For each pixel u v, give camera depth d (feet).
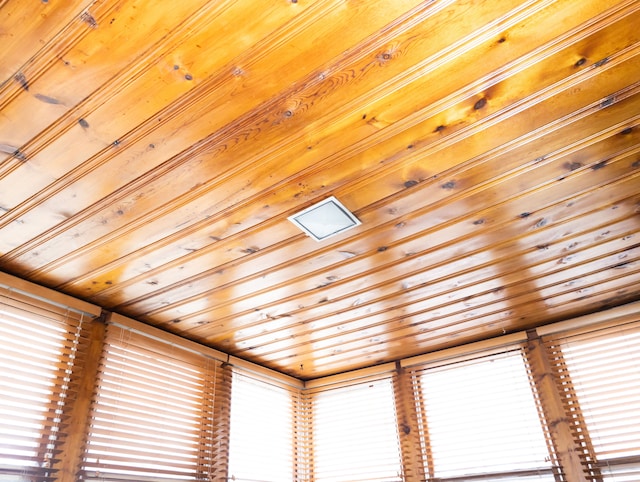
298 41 4.55
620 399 9.48
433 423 11.32
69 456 7.52
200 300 8.93
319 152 5.81
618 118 5.59
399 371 12.25
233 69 4.76
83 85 4.81
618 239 7.77
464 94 5.18
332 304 9.33
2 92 4.83
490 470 10.37
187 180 6.09
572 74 5.03
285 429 12.32
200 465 9.66
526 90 5.18
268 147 5.70
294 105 5.18
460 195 6.63
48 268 7.71
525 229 7.41
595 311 10.25
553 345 10.53
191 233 7.07
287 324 10.08
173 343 10.03
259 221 6.91
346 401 12.73
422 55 4.76
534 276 8.71
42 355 7.70
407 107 5.30
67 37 4.39
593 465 9.34
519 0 4.32
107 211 6.53
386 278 8.54
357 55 4.72
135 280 8.17
